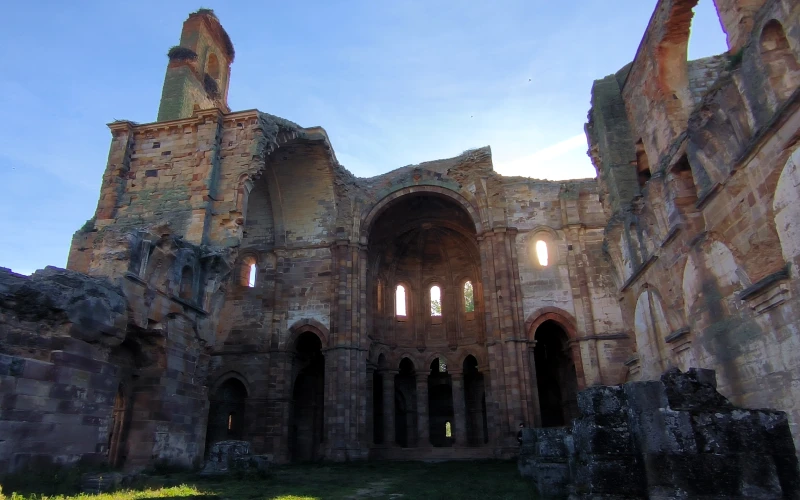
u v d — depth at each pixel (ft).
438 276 126.31
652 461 23.72
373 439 109.29
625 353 94.32
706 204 44.19
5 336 39.37
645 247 58.75
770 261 36.42
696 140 43.50
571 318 98.22
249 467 58.03
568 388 110.93
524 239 104.58
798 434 33.19
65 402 42.47
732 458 23.39
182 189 81.10
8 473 37.04
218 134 84.79
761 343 37.40
